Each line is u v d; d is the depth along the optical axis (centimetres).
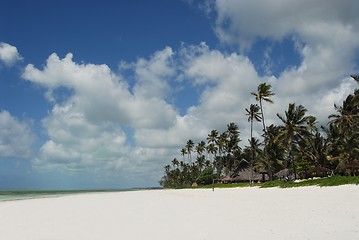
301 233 1265
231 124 11525
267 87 7669
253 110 8925
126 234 1477
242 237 1265
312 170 6494
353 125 6075
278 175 7788
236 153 11594
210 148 13650
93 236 1459
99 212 2636
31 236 1501
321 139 7419
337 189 3422
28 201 5019
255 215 1902
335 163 7050
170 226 1653
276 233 1299
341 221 1472
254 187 6900
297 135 6944
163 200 4319
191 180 17100
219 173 12788
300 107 6912
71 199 5512
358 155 6172
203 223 1698
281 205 2364
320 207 2033
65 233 1558
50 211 2878
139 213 2431
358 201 2208
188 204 3222
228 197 4069
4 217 2408
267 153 8462
